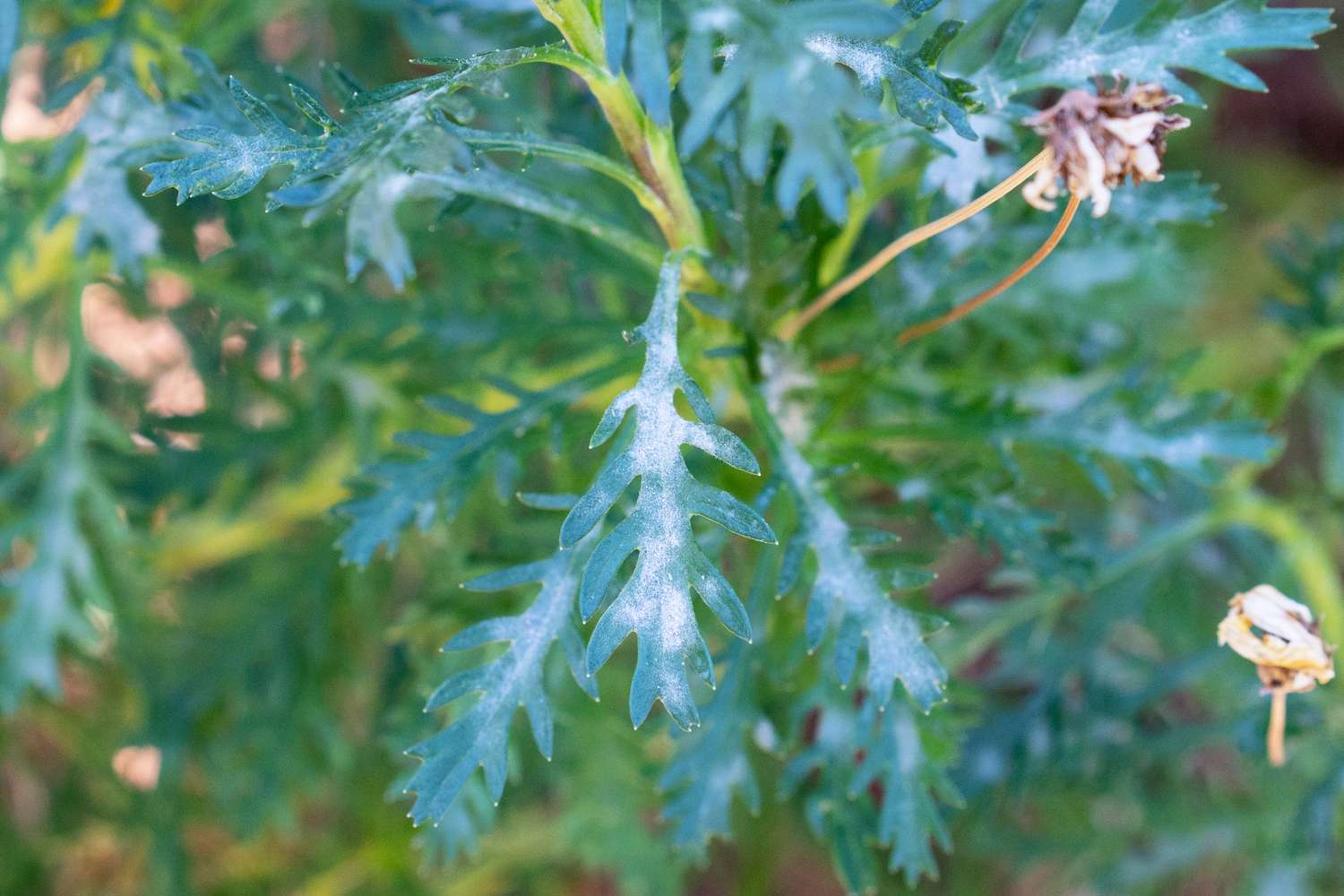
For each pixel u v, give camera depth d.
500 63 0.30
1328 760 0.45
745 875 0.51
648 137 0.32
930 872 0.35
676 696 0.30
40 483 0.48
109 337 0.55
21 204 0.42
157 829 0.50
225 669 0.48
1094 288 0.43
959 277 0.37
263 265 0.44
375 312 0.41
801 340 0.37
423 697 0.39
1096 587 0.46
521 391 0.36
